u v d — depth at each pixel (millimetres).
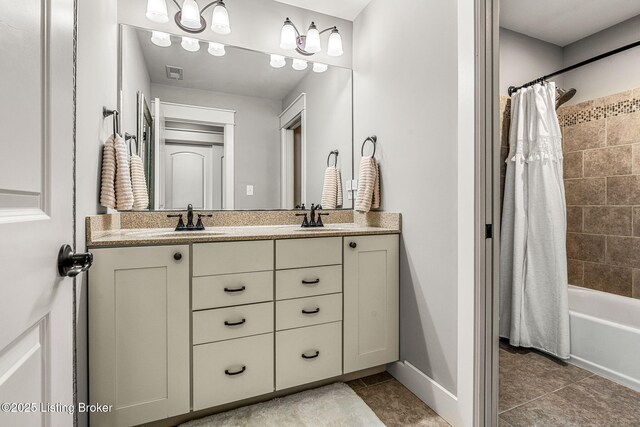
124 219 1791
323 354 1604
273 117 2189
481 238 1323
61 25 656
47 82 597
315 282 1576
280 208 2207
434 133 1560
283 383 1518
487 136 1341
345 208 2354
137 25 1835
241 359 1430
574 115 2652
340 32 2361
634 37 2340
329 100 2311
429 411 1521
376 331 1731
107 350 1197
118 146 1414
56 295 630
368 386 1728
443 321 1497
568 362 1996
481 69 1325
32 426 539
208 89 2035
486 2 1338
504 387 1721
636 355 1689
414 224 1696
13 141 486
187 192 1991
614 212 2400
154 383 1272
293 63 2234
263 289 1471
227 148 2080
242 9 2104
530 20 2398
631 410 1514
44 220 580
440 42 1529
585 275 2562
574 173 2645
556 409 1527
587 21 2408
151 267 1262
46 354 593
